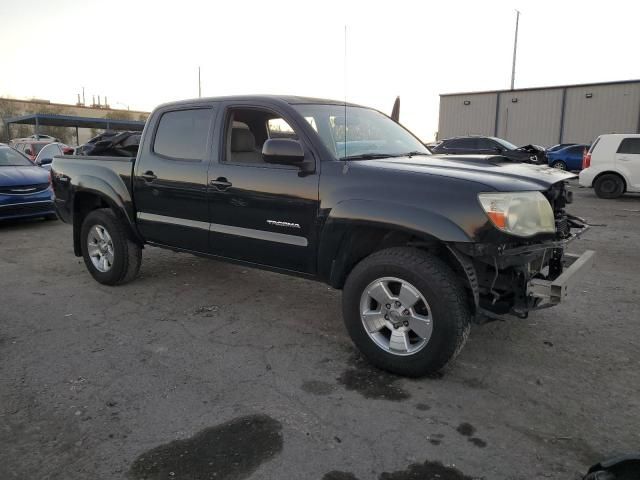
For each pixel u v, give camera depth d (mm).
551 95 31422
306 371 3623
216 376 3551
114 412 3096
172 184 4711
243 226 4258
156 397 3270
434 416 3041
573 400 3215
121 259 5371
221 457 2664
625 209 11617
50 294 5352
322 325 4496
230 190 4254
